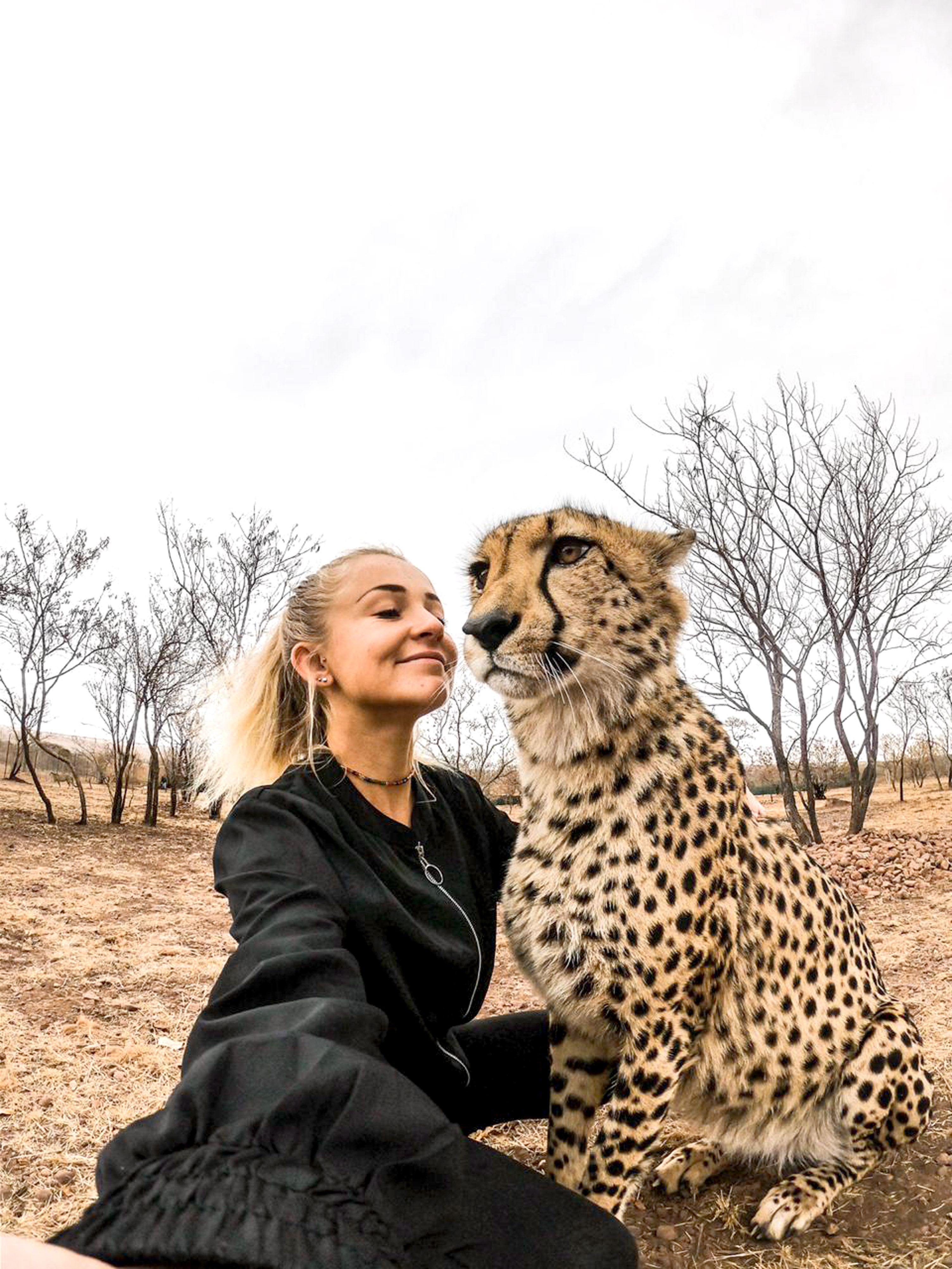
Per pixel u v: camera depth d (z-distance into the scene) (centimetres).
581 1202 131
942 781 2577
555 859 241
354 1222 69
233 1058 84
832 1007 278
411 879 191
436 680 196
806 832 1238
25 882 798
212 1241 64
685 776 245
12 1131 311
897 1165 306
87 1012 444
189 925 660
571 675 238
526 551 253
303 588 212
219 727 239
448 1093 206
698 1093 261
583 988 236
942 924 683
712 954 240
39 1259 52
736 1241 262
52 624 1368
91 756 2095
